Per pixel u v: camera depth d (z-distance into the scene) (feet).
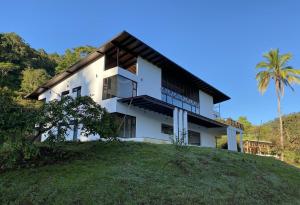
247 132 195.11
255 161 66.95
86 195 35.29
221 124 112.78
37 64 216.33
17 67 176.45
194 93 116.88
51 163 46.96
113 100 80.79
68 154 51.88
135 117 84.94
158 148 59.62
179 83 108.37
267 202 43.29
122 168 44.68
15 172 43.11
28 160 48.19
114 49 85.56
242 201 40.73
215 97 132.26
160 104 82.58
